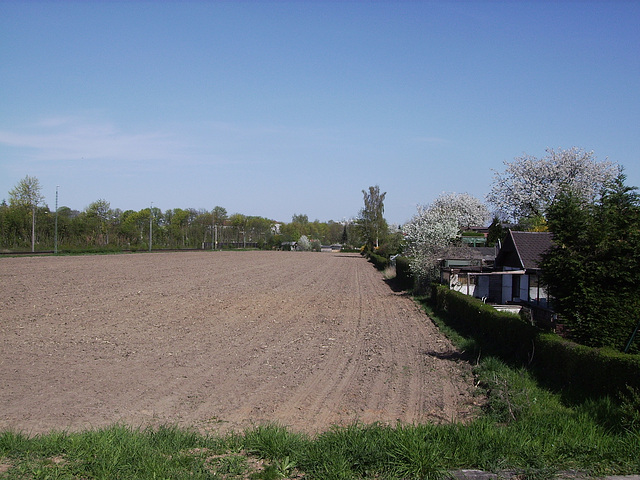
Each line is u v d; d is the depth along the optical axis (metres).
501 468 6.24
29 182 77.44
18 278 36.66
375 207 99.00
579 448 6.75
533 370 12.70
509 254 27.88
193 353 16.91
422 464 6.11
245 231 135.62
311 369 14.91
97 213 88.56
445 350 17.66
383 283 48.09
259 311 27.67
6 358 15.39
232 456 6.72
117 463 6.30
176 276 45.22
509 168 41.12
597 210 12.25
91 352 16.55
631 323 11.48
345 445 6.71
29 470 6.12
